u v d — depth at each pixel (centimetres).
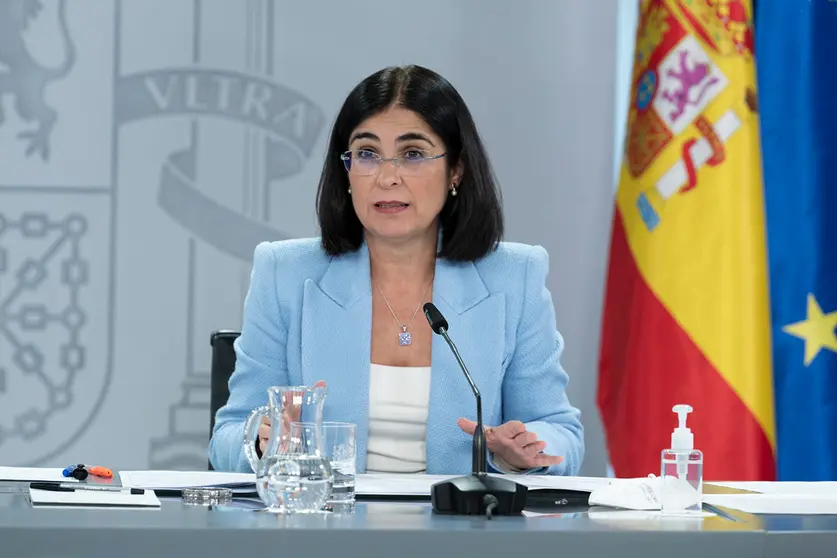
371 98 586
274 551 315
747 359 806
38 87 912
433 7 948
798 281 797
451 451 583
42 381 911
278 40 934
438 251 620
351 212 615
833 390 786
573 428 606
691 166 826
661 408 819
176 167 923
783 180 807
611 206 956
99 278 916
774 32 820
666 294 823
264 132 931
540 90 954
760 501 432
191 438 923
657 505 410
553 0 954
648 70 853
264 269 618
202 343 923
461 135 600
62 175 914
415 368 597
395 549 320
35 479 473
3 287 909
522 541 325
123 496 402
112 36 918
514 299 620
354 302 602
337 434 404
